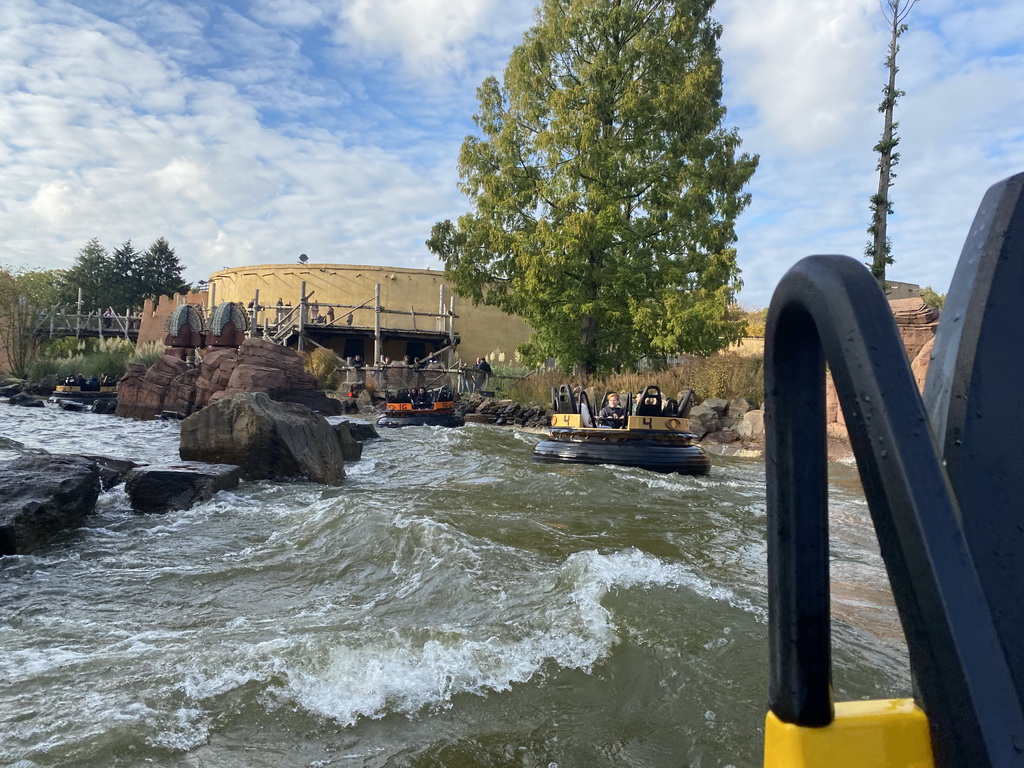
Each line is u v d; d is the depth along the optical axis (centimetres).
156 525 688
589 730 294
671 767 268
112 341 4178
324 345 4419
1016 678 64
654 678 340
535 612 426
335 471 1080
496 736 289
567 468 1187
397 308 4522
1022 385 74
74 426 2062
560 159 2597
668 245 2659
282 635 394
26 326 4184
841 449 1335
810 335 82
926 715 69
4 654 364
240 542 623
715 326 2381
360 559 553
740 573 540
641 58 2650
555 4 2728
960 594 64
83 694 313
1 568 532
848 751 73
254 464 996
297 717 300
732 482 1143
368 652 359
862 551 645
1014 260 77
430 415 2247
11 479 665
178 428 2152
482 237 2695
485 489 959
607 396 1431
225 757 269
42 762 259
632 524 733
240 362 2569
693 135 2558
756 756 274
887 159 2295
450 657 357
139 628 411
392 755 274
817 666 78
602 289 2670
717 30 2752
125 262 7938
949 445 72
